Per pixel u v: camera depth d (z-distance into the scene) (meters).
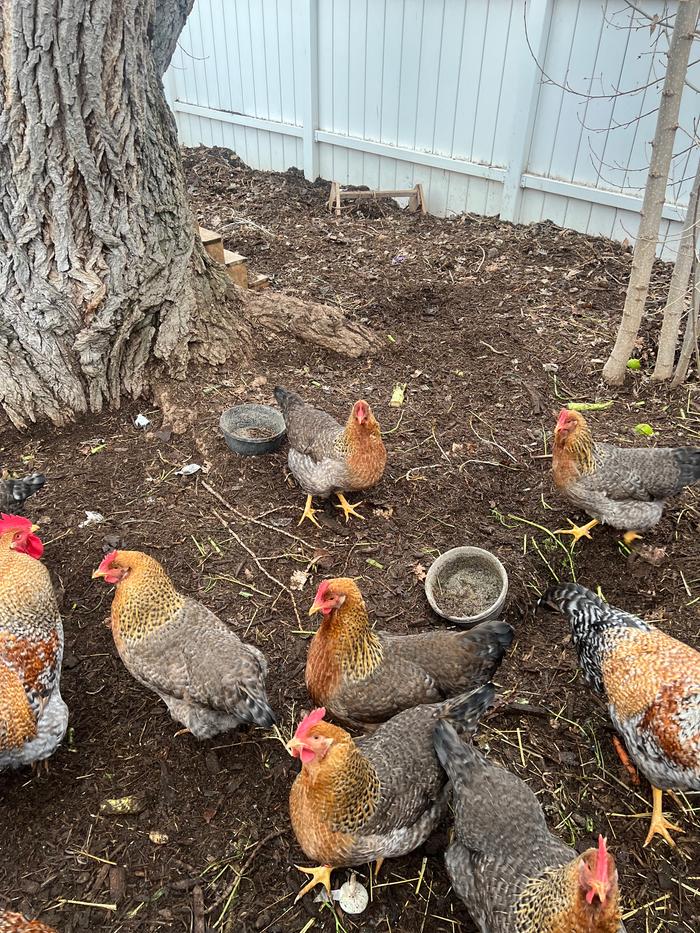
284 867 1.23
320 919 1.17
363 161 3.88
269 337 2.48
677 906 1.19
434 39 3.28
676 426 2.22
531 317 2.73
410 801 1.16
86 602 1.66
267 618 1.62
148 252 2.06
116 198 1.95
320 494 1.86
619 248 3.16
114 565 1.37
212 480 1.98
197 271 2.25
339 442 1.76
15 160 1.81
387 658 1.35
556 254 3.15
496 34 3.10
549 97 3.12
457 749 1.17
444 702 1.27
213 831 1.27
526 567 1.77
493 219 3.50
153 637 1.34
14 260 1.90
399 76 3.49
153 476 1.98
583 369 2.47
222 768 1.36
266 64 3.98
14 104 1.75
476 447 2.13
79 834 1.26
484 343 2.58
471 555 1.70
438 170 3.60
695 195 2.10
